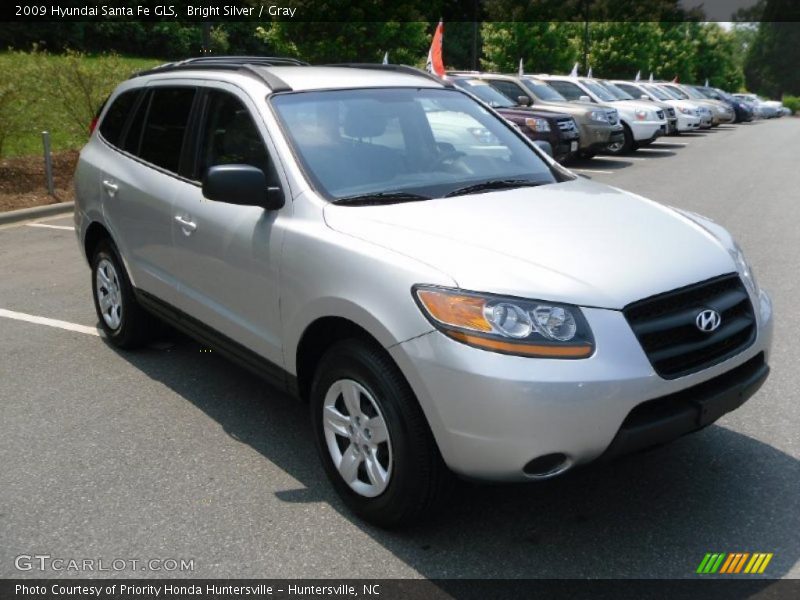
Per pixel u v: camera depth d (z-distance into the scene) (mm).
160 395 4840
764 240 8961
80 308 6590
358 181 3871
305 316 3523
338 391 3449
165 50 35625
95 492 3744
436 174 4105
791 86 94500
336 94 4289
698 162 17719
